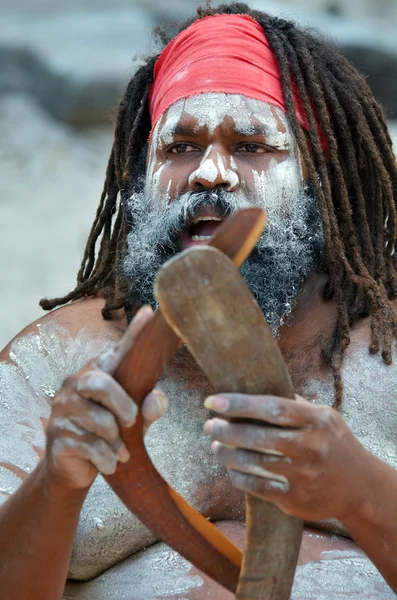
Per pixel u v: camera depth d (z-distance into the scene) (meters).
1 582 3.51
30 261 12.51
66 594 4.16
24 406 4.46
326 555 4.09
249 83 4.65
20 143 16.98
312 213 4.70
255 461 3.02
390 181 4.98
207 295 2.88
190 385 4.46
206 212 4.48
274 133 4.60
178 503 3.27
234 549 3.31
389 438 4.29
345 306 4.52
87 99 18.11
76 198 15.05
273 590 3.13
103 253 5.12
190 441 4.34
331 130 4.75
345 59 5.13
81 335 4.68
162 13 21.95
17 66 19.58
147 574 4.08
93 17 21.66
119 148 5.11
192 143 4.64
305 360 4.48
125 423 3.07
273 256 4.55
